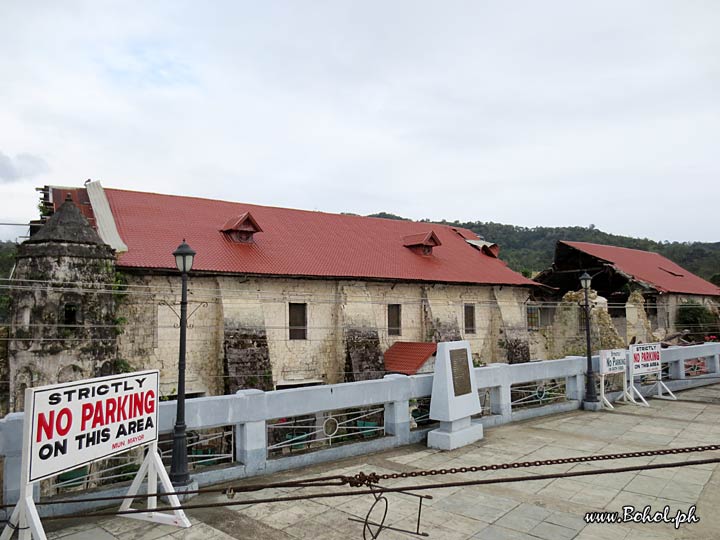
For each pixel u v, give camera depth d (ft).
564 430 45.44
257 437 33.37
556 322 108.17
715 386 70.59
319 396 36.17
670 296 116.16
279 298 70.28
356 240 89.45
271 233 79.36
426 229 109.19
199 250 66.74
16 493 25.43
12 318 50.26
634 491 30.58
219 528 25.71
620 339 98.12
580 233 323.98
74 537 24.72
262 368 64.18
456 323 88.17
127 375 25.17
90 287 52.11
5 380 51.67
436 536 24.63
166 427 30.94
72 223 52.85
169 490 26.22
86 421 22.91
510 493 30.32
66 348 49.96
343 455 37.24
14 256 60.39
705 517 26.73
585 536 24.61
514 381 49.52
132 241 63.31
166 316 61.82
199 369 63.67
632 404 57.57
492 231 361.51
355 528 25.68
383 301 81.15
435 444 39.93
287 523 26.30
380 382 39.65
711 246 284.00
